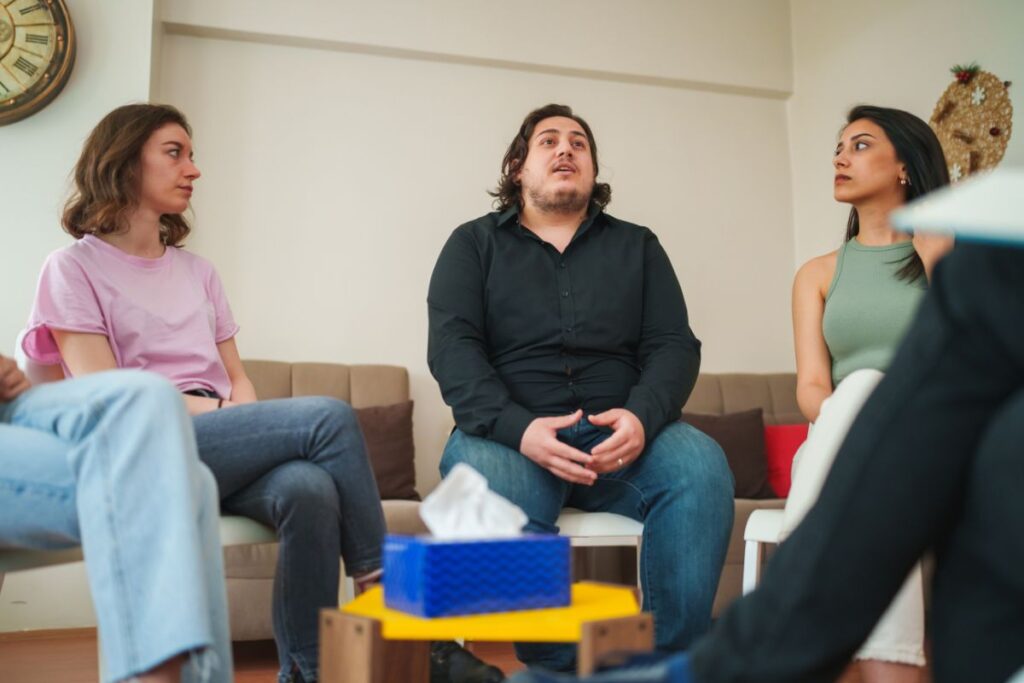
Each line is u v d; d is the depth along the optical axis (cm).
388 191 390
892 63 385
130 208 186
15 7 321
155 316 181
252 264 373
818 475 163
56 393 120
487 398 197
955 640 63
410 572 106
